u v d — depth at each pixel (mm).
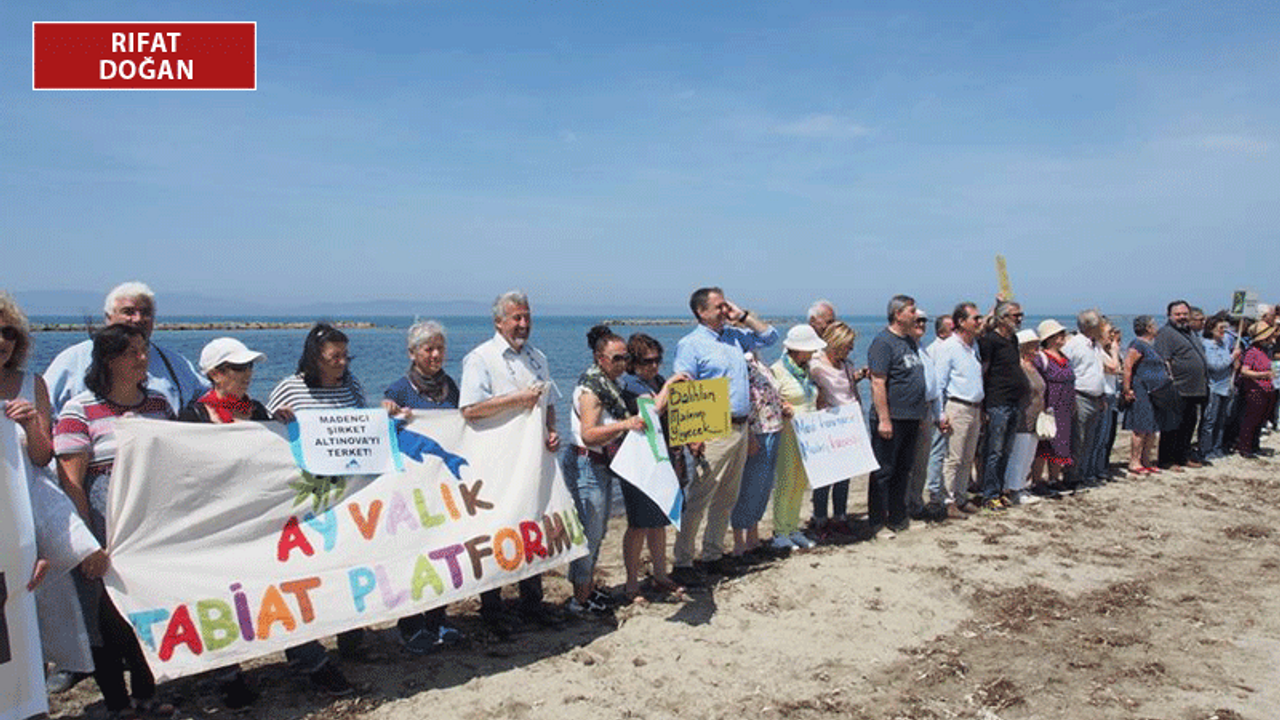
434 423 5109
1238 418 12461
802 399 7520
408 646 5098
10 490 3635
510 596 6344
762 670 4977
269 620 4297
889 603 6070
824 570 6754
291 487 4516
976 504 9008
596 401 5555
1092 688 4789
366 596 4598
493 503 5184
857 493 10789
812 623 5691
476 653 5184
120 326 4164
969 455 8422
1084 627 5695
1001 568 6852
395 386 5355
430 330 5332
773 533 7750
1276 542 7738
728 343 6594
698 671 4945
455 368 29859
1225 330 12227
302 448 4578
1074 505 9000
